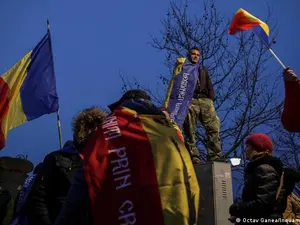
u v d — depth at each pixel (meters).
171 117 7.81
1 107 9.07
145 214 2.85
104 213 2.88
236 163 6.40
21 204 5.24
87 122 4.06
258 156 4.74
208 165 6.07
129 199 2.89
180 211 2.85
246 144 4.92
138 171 2.95
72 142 4.31
